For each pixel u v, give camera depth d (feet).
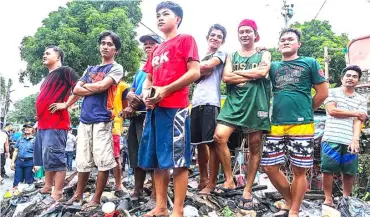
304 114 11.47
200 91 13.69
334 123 14.66
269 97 13.02
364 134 21.44
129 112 12.80
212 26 14.24
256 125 12.35
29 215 12.54
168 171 10.82
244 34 13.06
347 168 14.49
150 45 13.64
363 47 30.09
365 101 14.84
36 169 23.68
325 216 12.56
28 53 49.37
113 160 12.35
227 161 13.16
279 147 11.78
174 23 10.94
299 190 11.43
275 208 12.48
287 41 11.94
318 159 20.31
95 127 12.25
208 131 13.28
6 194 15.35
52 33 48.73
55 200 12.94
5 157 31.89
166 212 10.77
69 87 13.61
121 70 12.79
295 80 11.64
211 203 12.44
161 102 10.25
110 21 50.16
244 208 12.23
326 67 52.80
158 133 10.26
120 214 11.44
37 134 13.82
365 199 18.97
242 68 12.92
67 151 31.78
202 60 14.34
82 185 12.67
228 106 12.78
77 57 47.70
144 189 14.01
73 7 52.11
